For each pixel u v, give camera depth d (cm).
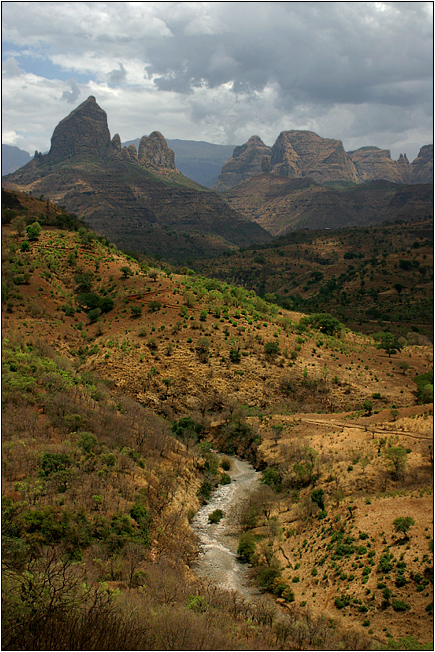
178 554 4569
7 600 2527
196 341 10100
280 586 4200
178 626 2789
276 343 10369
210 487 6481
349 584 3969
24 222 14975
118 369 9300
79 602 2734
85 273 13038
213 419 8694
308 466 6172
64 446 5259
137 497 4919
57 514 4088
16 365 7081
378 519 4547
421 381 9575
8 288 11438
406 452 5838
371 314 18125
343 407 9081
